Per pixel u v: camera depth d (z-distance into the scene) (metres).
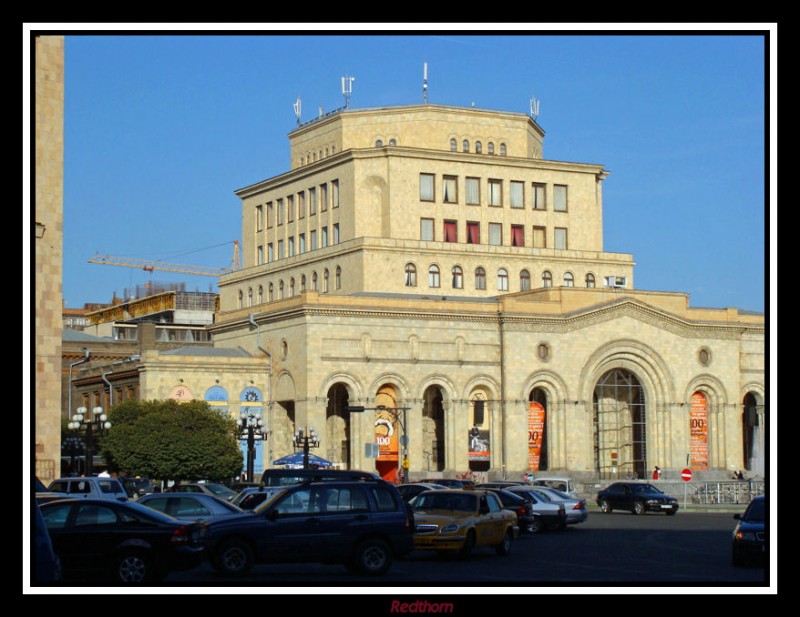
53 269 73.25
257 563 46.12
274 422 140.25
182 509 54.16
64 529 42.72
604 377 151.38
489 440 143.50
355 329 137.38
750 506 53.16
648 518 96.38
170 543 42.72
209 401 138.00
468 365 142.62
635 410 154.38
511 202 164.75
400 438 131.00
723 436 154.75
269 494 67.38
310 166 165.88
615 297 150.25
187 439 120.25
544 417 147.62
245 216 180.50
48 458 73.38
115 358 176.62
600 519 94.81
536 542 69.06
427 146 165.75
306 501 46.91
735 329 156.00
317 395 134.75
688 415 153.25
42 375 73.12
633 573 48.44
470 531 56.03
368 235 157.88
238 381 139.38
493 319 144.25
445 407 142.00
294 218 170.38
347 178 159.38
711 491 127.44
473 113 168.12
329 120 169.00
